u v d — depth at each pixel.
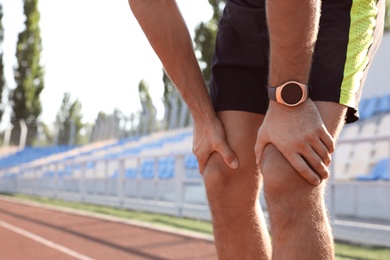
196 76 1.36
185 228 7.07
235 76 1.34
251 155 1.33
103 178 11.95
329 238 1.07
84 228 7.66
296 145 1.06
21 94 39.97
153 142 12.57
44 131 20.42
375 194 6.58
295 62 1.05
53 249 5.77
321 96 1.13
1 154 22.77
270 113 1.11
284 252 1.05
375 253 4.64
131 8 1.39
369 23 1.22
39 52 40.44
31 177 17.59
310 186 1.07
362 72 1.20
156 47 1.36
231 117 1.34
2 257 5.30
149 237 6.45
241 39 1.34
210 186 1.36
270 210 1.09
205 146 1.35
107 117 15.95
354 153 7.21
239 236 1.39
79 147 17.61
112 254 5.32
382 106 8.27
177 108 12.16
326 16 1.18
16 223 8.62
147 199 10.53
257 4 1.30
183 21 1.37
